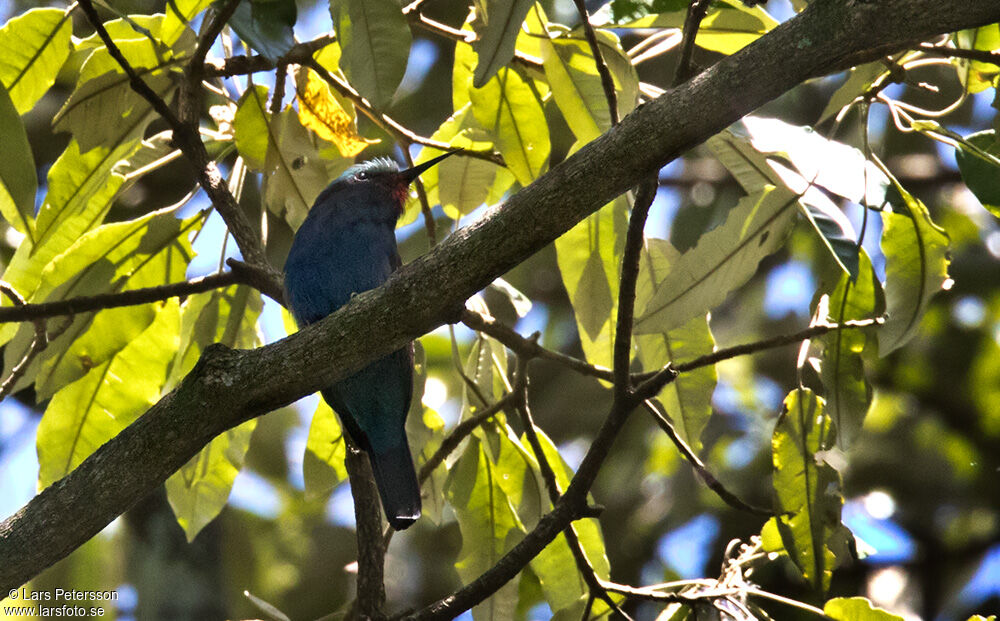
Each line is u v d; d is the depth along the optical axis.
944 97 15.59
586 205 6.57
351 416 9.53
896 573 16.16
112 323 10.03
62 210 9.65
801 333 8.56
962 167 9.00
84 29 15.21
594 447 8.34
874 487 16.66
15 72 9.43
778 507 8.82
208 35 8.84
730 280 8.59
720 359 8.52
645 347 9.99
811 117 15.92
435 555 17.39
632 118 6.46
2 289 9.43
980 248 17.20
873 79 8.66
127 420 10.48
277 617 8.55
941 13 5.91
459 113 10.47
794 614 13.91
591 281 10.16
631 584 16.20
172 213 9.99
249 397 7.03
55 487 7.09
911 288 9.02
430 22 9.72
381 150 16.45
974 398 17.19
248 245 9.33
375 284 9.98
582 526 10.07
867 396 8.95
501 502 10.14
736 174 9.34
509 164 9.52
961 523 16.52
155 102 8.93
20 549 6.99
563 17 13.55
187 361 10.52
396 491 9.50
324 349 6.94
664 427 9.20
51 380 10.01
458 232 6.77
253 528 17.67
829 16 6.09
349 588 17.36
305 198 10.28
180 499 10.80
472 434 10.12
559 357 9.79
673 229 17.16
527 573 11.38
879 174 9.03
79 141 9.38
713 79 6.31
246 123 9.30
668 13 8.84
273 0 8.08
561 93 9.12
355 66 8.10
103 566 13.86
